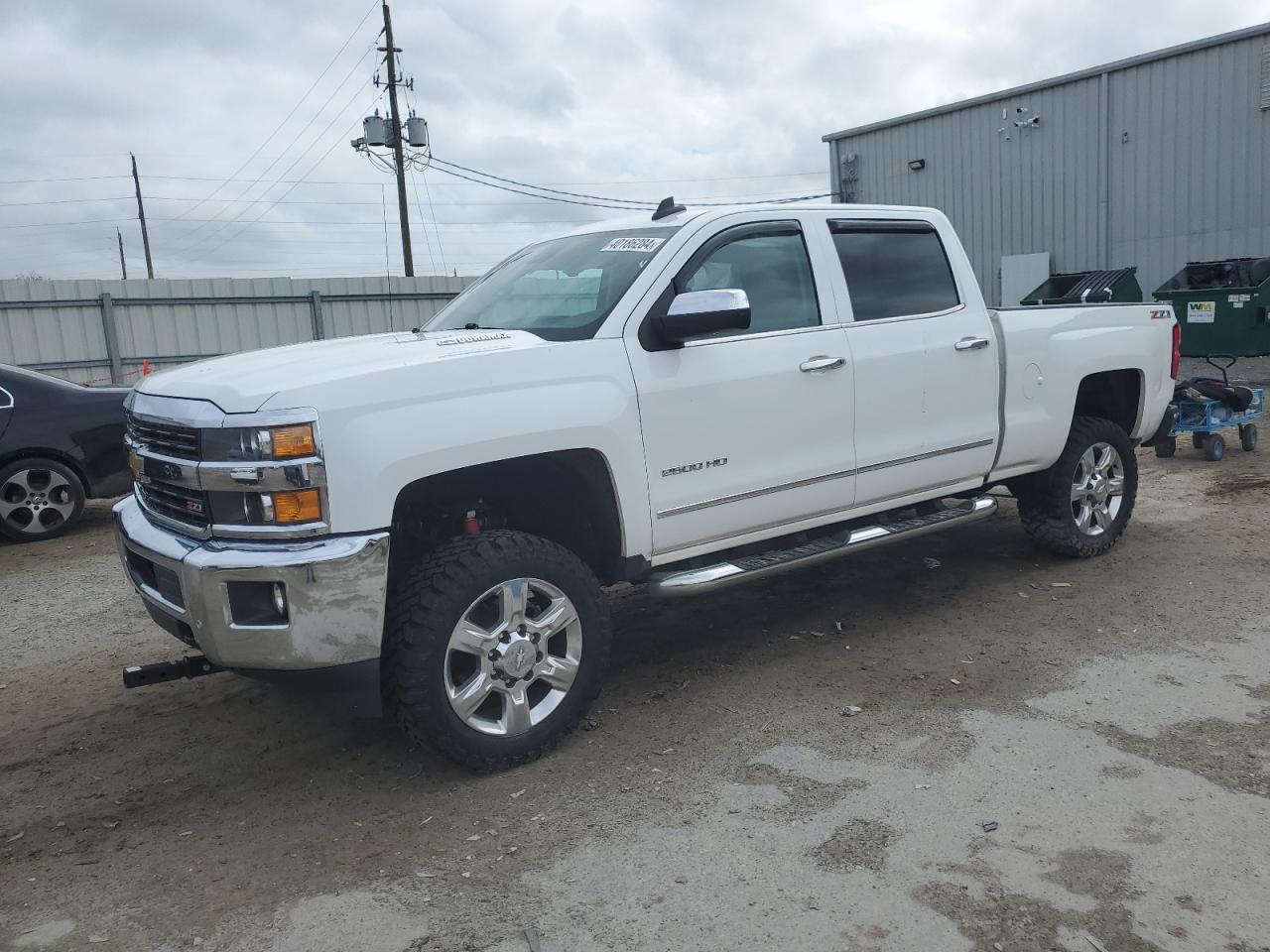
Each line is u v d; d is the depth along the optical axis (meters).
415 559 4.07
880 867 3.02
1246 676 4.32
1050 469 5.88
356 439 3.34
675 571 4.35
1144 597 5.45
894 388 4.84
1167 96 16.41
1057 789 3.44
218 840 3.41
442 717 3.55
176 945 2.83
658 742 3.98
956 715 4.08
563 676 3.85
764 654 4.93
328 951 2.77
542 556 3.75
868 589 5.88
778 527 4.57
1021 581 5.86
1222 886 2.86
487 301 4.70
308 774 3.88
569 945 2.73
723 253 4.43
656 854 3.16
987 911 2.79
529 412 3.70
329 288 20.62
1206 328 11.99
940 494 5.21
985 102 18.94
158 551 3.55
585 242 4.74
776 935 2.73
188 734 4.32
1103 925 2.71
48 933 2.91
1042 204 18.38
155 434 3.74
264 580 3.29
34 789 3.86
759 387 4.36
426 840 3.33
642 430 4.02
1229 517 7.14
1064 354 5.66
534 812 3.47
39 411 8.41
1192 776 3.48
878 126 20.80
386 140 30.56
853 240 4.89
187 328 19.45
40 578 7.20
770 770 3.69
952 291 5.24
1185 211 16.41
